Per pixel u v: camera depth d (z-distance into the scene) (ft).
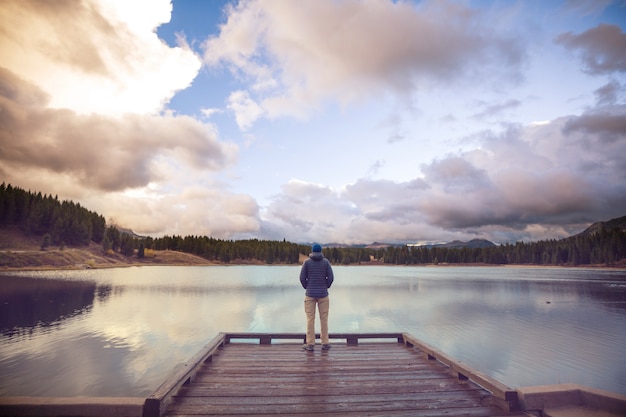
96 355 44.98
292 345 27.99
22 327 63.00
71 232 472.85
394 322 72.08
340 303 106.83
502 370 40.68
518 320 75.10
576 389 15.70
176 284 182.91
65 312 80.89
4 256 288.30
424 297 125.80
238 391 17.71
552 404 15.39
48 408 14.16
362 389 18.13
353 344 28.63
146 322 69.51
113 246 541.34
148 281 202.28
